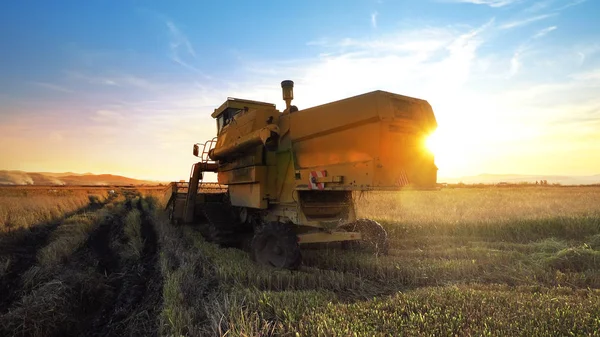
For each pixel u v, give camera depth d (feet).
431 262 21.58
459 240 31.01
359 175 18.22
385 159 17.93
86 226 41.24
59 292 17.97
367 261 21.59
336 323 11.61
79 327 16.48
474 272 19.93
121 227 41.75
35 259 27.17
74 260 26.07
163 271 20.48
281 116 24.03
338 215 23.81
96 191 158.81
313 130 21.07
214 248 26.00
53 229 42.22
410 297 13.85
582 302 12.96
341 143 19.61
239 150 26.73
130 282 21.33
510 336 10.21
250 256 22.44
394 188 18.12
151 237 35.37
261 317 12.89
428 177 19.70
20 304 17.34
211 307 14.24
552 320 11.14
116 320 16.51
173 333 12.62
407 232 34.06
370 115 18.07
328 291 15.99
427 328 10.89
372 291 16.94
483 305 12.74
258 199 24.73
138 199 100.48
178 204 38.93
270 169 24.91
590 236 30.30
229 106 33.04
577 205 49.85
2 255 27.55
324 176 20.25
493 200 63.05
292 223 23.62
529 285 17.13
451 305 12.89
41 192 132.16
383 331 10.94
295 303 13.92
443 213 42.60
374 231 25.36
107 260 27.73
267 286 17.71
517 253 23.61
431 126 20.15
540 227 33.32
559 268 20.99
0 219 42.50
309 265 22.35
